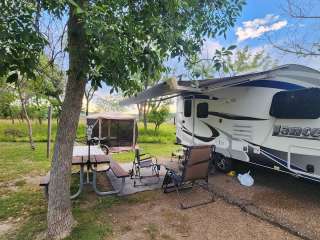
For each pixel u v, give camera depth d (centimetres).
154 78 275
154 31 229
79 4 191
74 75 283
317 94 407
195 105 711
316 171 414
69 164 316
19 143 1174
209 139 662
